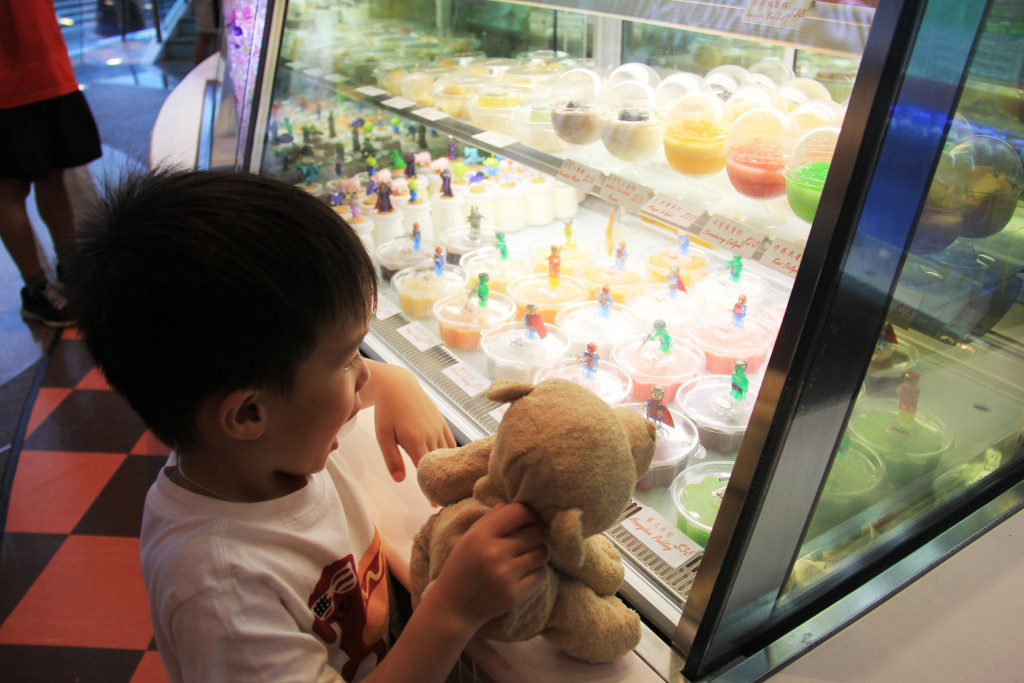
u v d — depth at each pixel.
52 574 2.05
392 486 1.14
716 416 1.34
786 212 1.19
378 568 0.94
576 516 0.60
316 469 0.76
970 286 0.92
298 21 2.38
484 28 2.00
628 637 0.82
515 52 1.96
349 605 0.84
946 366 0.96
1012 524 1.08
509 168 2.31
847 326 0.75
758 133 1.20
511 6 1.90
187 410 0.66
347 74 2.43
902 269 0.79
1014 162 0.86
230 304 0.61
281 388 0.67
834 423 0.82
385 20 2.21
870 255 0.73
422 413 1.10
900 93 0.66
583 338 1.62
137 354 0.63
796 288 0.73
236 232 0.61
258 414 0.68
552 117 1.53
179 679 0.75
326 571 0.80
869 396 0.88
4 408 2.77
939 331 0.91
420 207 2.28
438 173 2.46
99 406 2.79
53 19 2.88
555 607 0.77
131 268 0.61
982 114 0.79
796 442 0.78
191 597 0.68
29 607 1.95
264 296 0.61
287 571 0.75
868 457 0.94
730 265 1.76
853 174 0.68
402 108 2.06
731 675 0.87
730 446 1.31
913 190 0.73
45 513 2.27
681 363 1.51
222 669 0.67
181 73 6.09
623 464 0.63
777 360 0.75
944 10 0.65
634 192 1.36
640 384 1.46
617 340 1.60
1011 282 0.97
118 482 2.41
